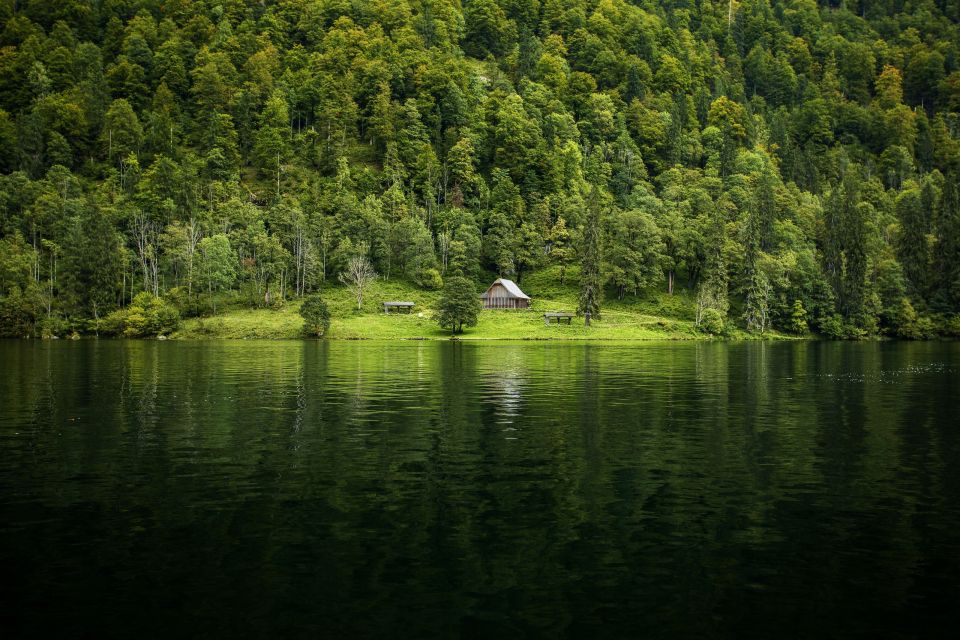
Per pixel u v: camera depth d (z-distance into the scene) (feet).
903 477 76.07
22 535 57.21
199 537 56.80
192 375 181.68
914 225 506.07
